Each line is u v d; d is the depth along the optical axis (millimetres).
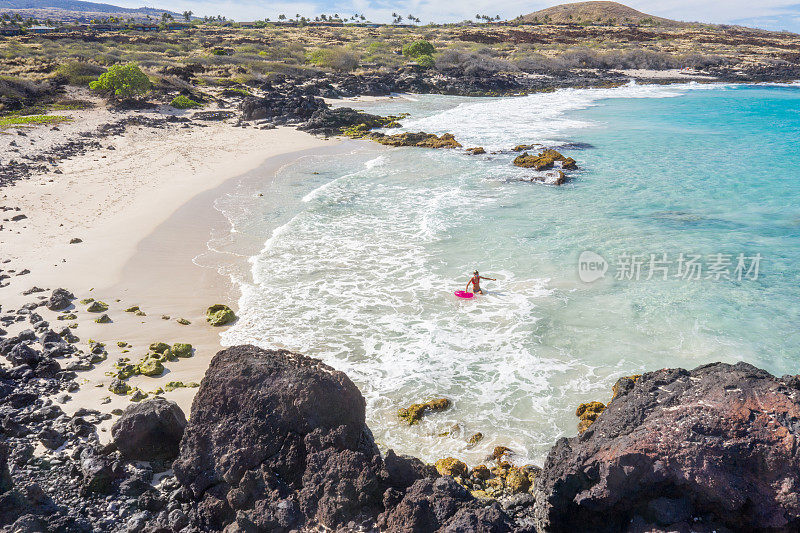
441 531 8266
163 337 16031
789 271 20109
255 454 9812
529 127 52500
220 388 10406
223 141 43938
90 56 80438
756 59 113375
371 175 34781
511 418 12914
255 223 25734
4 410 12086
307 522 8906
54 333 15422
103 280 19500
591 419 12398
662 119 56875
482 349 15719
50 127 43656
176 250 22422
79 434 11344
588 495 8531
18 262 20422
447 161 38594
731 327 16391
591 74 102500
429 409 13234
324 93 72875
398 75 91875
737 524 7965
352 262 21594
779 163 36719
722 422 8250
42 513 9227
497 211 27500
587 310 17656
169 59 88000
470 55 107375
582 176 34125
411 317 17469
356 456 9508
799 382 8852
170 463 10938
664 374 9977
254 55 96438
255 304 18234
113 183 30859
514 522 9016
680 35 148375
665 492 8258
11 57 75375
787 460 7770
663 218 26188
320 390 10195
